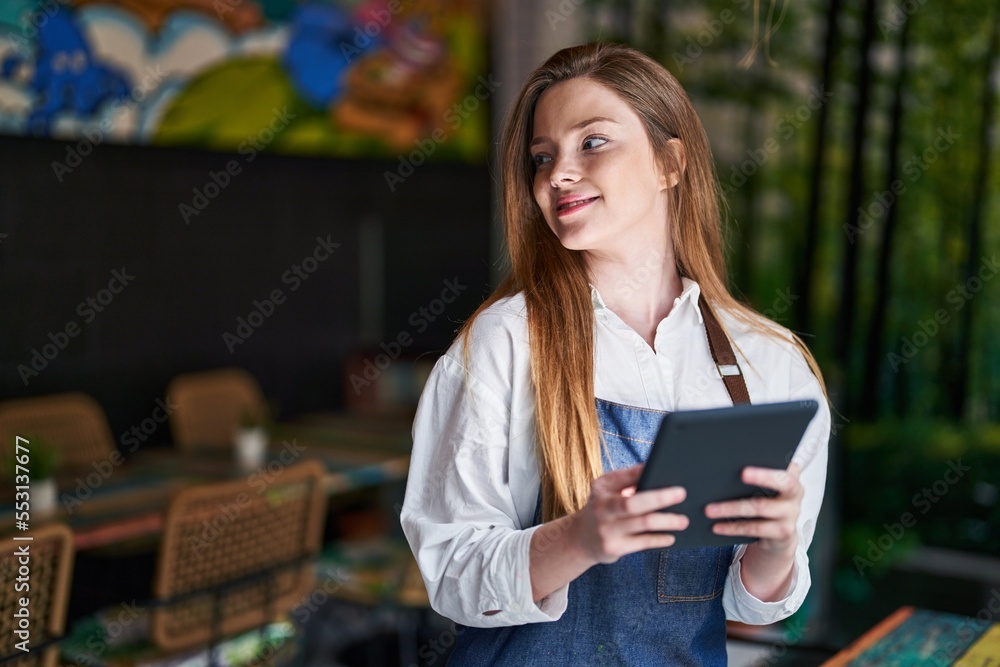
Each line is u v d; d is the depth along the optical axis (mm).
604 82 1178
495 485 1156
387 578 3277
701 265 1281
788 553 1083
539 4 4957
